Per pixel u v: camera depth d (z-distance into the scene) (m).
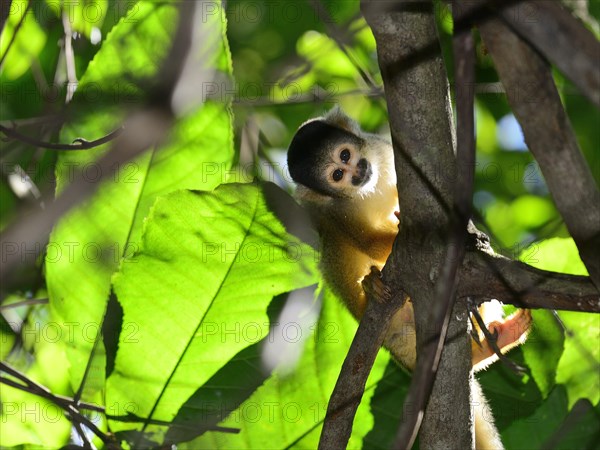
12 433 10.63
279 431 10.32
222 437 10.12
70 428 10.70
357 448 10.60
